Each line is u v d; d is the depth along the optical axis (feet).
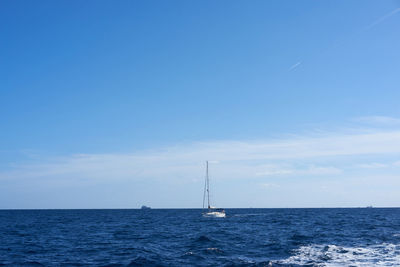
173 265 78.79
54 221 306.35
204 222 265.95
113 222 283.59
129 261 85.61
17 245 119.96
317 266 76.84
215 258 87.66
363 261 82.79
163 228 201.46
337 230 169.27
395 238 128.16
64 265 82.12
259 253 95.81
